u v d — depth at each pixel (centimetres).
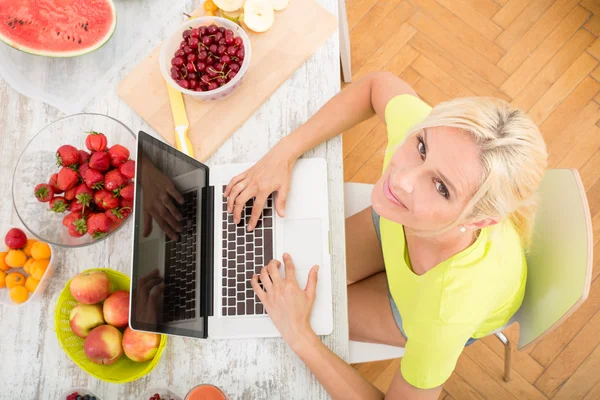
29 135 111
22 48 109
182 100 109
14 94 113
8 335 100
